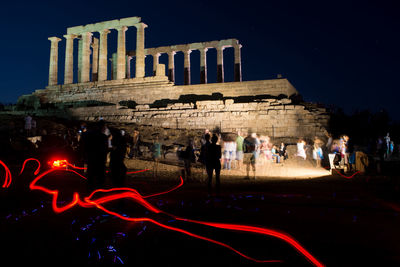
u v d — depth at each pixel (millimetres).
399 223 7082
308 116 29469
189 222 7070
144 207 8672
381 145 18906
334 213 8055
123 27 48781
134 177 16562
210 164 10898
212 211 8250
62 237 5969
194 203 9297
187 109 34844
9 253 5180
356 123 35562
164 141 28828
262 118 30812
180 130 32281
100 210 8141
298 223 7059
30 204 8875
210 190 10906
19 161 19812
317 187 12859
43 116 40375
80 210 8148
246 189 12297
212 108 33406
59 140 21578
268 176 17547
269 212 8141
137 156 24609
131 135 30391
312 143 27109
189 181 15039
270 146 24688
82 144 8898
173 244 5645
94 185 9031
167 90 41656
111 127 33312
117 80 46594
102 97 46312
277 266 4652
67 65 51719
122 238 5891
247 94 36875
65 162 17750
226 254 5141
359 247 5480
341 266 4645
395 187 12578
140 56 47094
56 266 4664
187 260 4914
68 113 41594
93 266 4676
